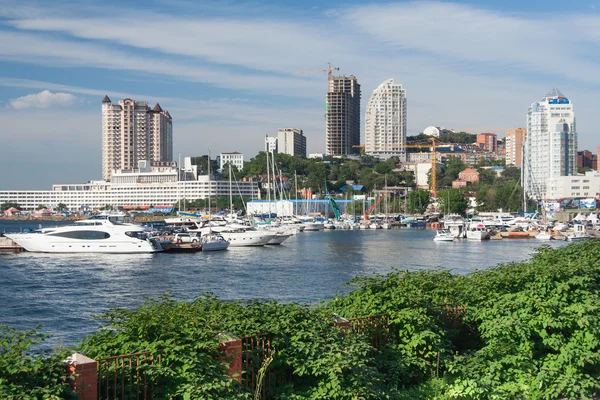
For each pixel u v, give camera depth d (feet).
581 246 112.98
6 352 50.90
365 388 57.67
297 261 343.67
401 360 67.72
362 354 61.00
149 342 54.95
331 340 61.00
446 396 65.36
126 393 52.39
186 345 53.26
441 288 79.56
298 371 58.29
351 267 312.50
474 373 67.46
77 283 248.32
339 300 79.71
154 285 243.19
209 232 456.04
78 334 154.40
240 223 561.02
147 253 379.55
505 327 69.97
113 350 55.16
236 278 265.54
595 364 69.77
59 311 186.09
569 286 74.59
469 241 540.52
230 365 55.93
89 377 48.52
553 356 70.38
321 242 520.83
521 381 68.18
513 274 81.25
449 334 75.05
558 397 67.36
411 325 70.18
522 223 636.07
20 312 184.44
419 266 321.11
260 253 397.60
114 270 294.25
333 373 57.11
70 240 374.84
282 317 62.95
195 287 237.86
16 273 280.51
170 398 51.06
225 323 60.18
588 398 64.80
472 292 80.02
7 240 381.60
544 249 103.04
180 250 395.55
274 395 58.85
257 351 58.54
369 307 72.69
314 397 57.06
